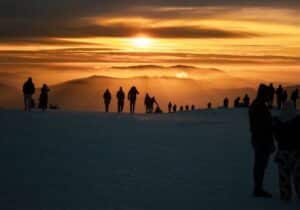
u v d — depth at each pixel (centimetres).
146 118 4772
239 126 4150
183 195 1647
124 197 1605
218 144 2905
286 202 1600
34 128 3456
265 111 1669
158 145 2791
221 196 1650
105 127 3675
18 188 1711
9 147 2583
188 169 2086
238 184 1830
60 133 3216
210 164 2220
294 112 1619
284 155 1609
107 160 2255
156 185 1777
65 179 1855
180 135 3341
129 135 3231
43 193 1645
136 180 1852
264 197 1658
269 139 1662
